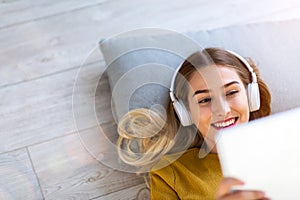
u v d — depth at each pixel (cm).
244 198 105
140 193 139
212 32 149
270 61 143
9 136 145
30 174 140
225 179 104
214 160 128
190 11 165
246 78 129
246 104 127
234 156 103
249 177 104
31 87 153
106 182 140
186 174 127
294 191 104
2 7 165
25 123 147
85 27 162
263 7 166
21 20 163
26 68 155
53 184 139
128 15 165
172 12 165
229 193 106
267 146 101
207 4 166
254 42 147
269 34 148
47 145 144
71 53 158
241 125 102
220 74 126
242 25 150
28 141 145
